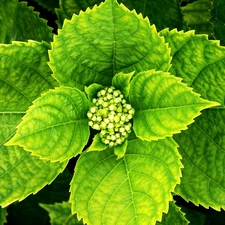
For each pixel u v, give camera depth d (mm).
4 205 405
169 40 396
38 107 356
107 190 387
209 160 429
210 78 410
